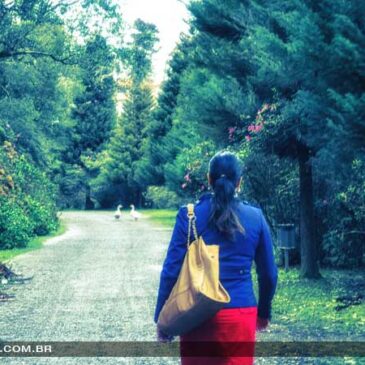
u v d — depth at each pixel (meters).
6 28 25.20
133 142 71.75
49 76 39.03
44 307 10.90
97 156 75.31
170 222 44.50
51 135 49.22
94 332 8.81
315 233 14.91
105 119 76.88
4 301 11.56
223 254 3.78
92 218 51.91
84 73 33.25
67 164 75.69
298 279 14.15
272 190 16.20
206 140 19.69
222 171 3.96
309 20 8.61
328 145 9.06
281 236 14.99
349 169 9.88
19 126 39.00
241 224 3.82
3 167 27.61
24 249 23.09
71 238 28.78
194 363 3.71
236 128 14.70
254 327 3.78
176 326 3.65
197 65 17.39
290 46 9.12
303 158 14.01
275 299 11.44
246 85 14.73
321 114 9.12
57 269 16.69
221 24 15.18
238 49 14.76
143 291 12.76
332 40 8.30
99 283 13.95
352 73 8.52
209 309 3.58
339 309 10.28
